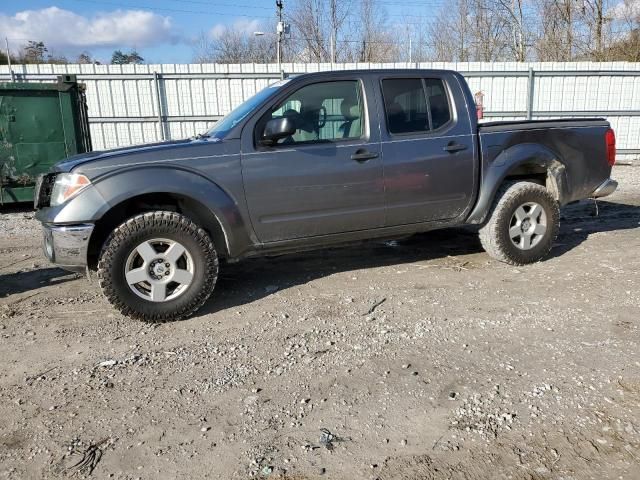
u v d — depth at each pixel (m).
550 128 5.41
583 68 15.88
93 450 2.60
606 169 5.79
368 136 4.68
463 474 2.37
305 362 3.43
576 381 3.08
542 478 2.33
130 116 15.22
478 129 5.11
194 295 4.21
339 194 4.60
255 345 3.72
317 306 4.45
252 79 15.35
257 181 4.34
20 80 14.91
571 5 27.70
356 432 2.68
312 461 2.47
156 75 15.00
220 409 2.92
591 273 5.05
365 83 4.70
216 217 4.26
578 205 9.00
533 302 4.36
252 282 5.17
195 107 15.37
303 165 4.46
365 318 4.14
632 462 2.41
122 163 4.08
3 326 4.22
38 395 3.13
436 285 4.89
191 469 2.45
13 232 7.96
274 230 4.50
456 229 7.10
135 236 4.02
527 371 3.22
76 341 3.89
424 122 4.92
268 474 2.40
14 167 9.62
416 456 2.49
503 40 31.91
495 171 5.13
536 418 2.74
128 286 4.07
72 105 9.88
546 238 5.41
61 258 4.02
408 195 4.84
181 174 4.15
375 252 6.12
